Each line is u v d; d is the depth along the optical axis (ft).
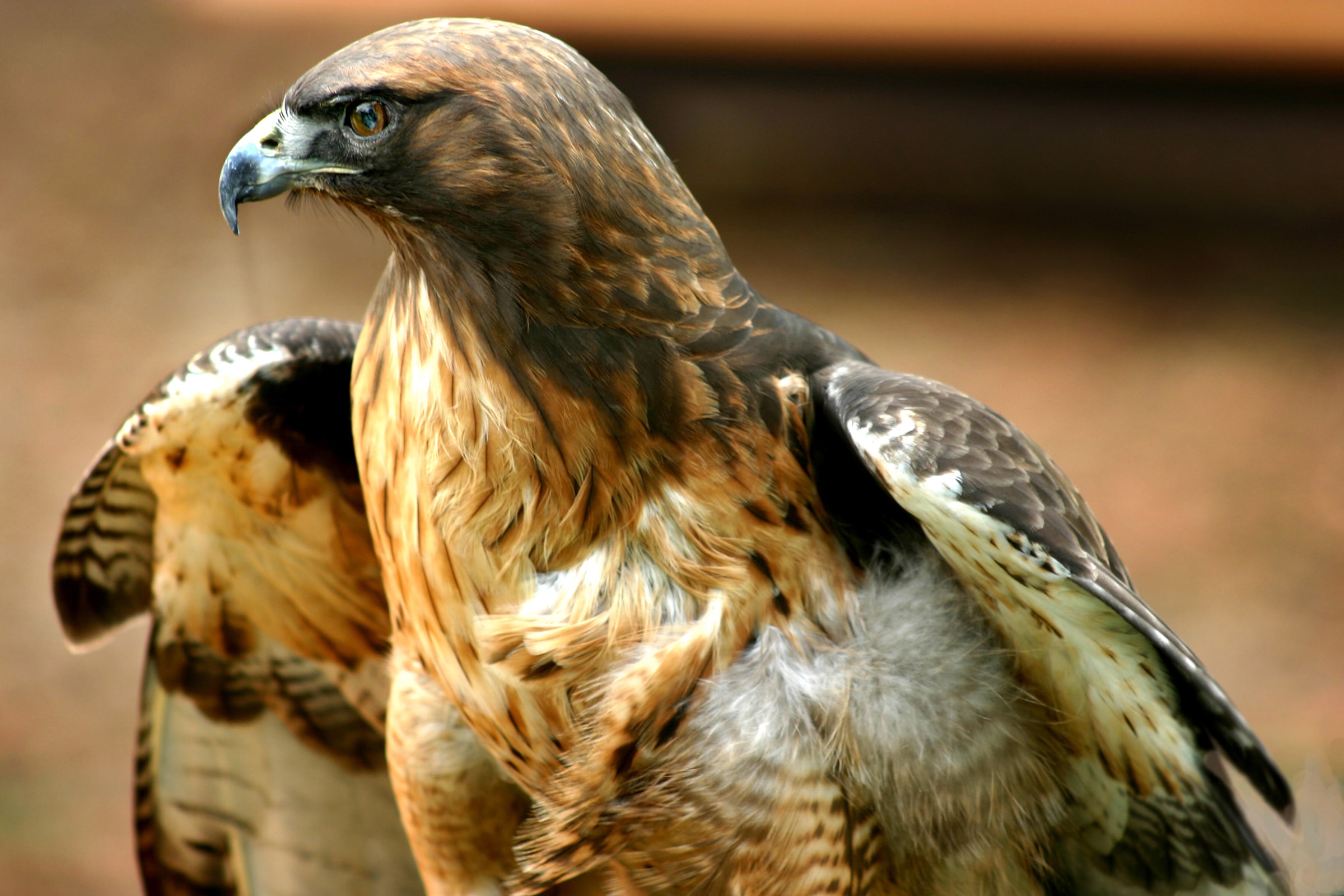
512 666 18.02
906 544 19.04
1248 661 49.03
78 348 63.46
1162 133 77.41
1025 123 78.02
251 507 22.06
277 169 17.60
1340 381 66.03
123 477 21.80
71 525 22.02
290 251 73.67
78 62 82.12
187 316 66.80
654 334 17.51
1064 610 16.48
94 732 46.60
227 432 21.11
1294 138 75.97
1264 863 17.29
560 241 17.15
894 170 80.48
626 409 17.44
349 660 23.62
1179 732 16.85
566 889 21.07
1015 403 63.72
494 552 18.07
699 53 75.36
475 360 17.67
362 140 17.38
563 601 17.87
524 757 18.86
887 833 18.86
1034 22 72.79
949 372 66.33
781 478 18.01
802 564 18.16
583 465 17.60
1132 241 78.69
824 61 76.38
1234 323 71.10
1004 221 80.18
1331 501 57.62
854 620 18.42
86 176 76.13
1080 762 18.63
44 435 58.23
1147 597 52.13
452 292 17.70
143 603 23.17
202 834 24.11
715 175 81.66
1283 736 44.37
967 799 18.43
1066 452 60.49
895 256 77.25
